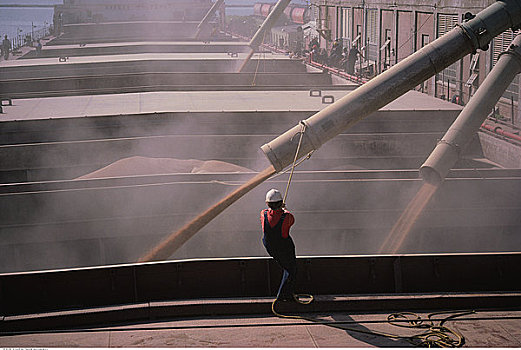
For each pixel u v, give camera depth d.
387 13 36.97
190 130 22.47
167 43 53.69
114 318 7.93
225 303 8.03
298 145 11.94
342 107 13.01
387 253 16.48
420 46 32.16
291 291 7.93
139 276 8.64
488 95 16.89
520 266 8.99
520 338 7.30
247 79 34.72
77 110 23.84
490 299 8.24
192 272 8.70
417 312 8.16
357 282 8.77
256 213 16.20
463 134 15.97
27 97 28.09
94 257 16.30
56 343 7.26
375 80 13.41
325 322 7.80
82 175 20.22
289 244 7.68
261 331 7.54
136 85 33.88
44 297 8.51
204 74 34.28
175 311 8.02
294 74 35.41
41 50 49.91
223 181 16.23
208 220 14.27
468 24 13.79
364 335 7.39
